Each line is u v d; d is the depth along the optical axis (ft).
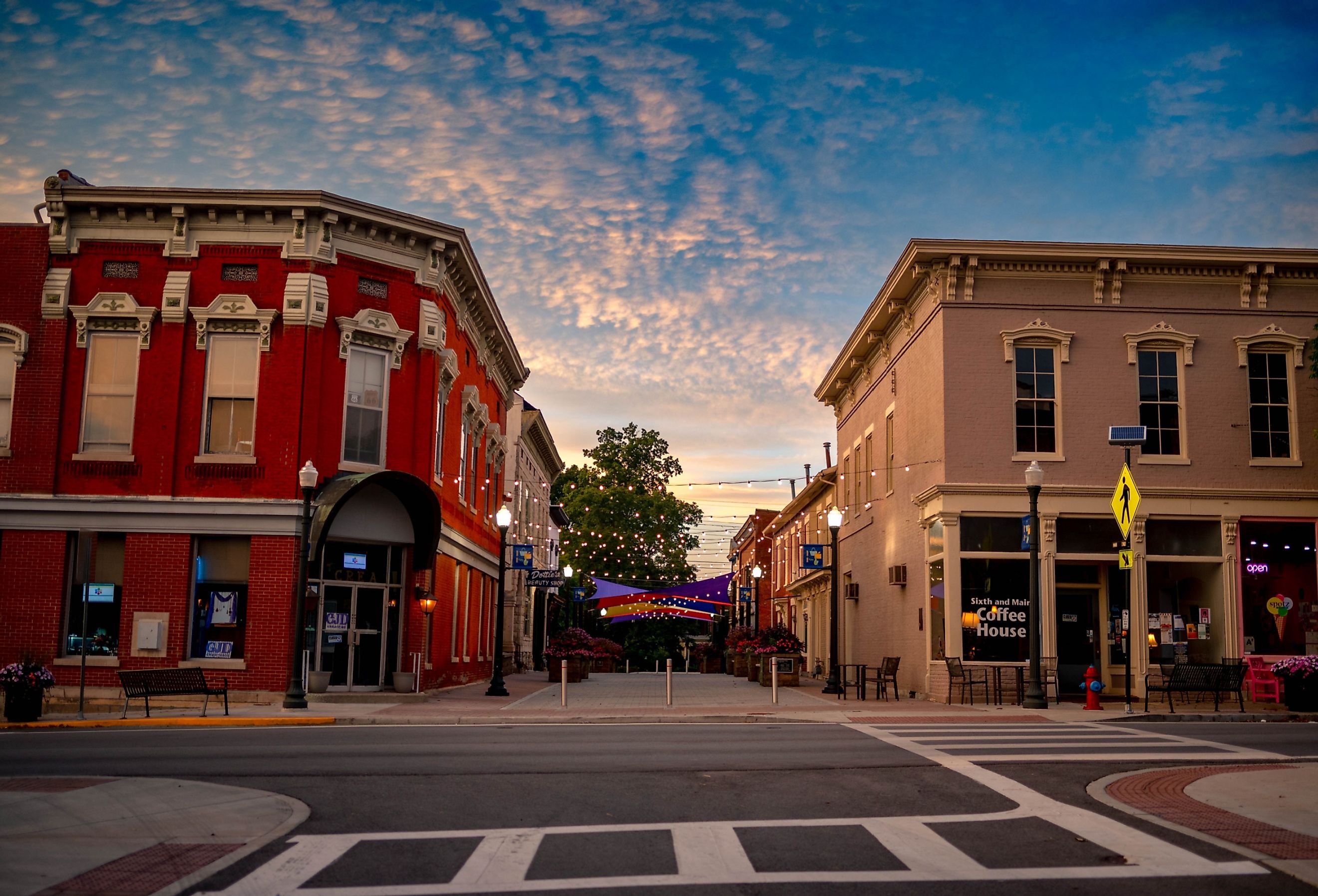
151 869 24.58
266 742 48.39
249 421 75.61
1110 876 24.03
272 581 73.72
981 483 77.77
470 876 24.14
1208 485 78.89
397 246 80.33
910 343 89.56
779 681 105.29
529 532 151.84
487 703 75.46
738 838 28.02
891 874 24.31
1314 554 79.15
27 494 74.54
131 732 54.54
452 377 87.15
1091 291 80.53
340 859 25.75
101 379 76.28
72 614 74.64
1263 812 30.94
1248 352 80.64
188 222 76.89
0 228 77.25
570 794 34.40
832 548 87.61
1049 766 40.40
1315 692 67.26
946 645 76.54
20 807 31.42
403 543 78.59
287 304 75.41
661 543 192.54
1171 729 55.36
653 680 123.13
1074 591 80.23
